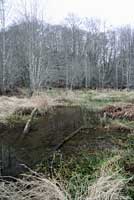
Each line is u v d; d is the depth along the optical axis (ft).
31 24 75.05
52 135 26.11
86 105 48.62
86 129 28.12
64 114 39.42
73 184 12.75
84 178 13.65
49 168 16.63
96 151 19.76
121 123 29.94
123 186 12.41
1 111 38.01
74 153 19.67
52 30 108.37
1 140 24.68
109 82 126.93
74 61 115.34
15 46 83.10
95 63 131.85
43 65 78.59
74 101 54.85
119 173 14.07
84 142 22.79
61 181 12.85
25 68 81.97
